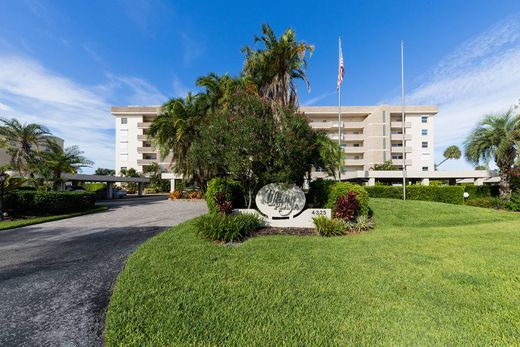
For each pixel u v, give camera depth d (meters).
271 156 7.58
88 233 7.80
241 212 8.11
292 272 4.01
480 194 18.86
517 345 2.27
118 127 43.84
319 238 6.50
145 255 4.95
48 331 2.69
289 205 8.10
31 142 15.84
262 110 7.95
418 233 7.25
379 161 39.09
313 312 2.83
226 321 2.66
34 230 8.40
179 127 17.50
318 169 10.55
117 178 27.69
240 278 3.77
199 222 6.87
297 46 13.16
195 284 3.55
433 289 3.39
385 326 2.56
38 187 14.59
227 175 9.02
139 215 12.00
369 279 3.73
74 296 3.52
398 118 42.41
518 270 4.09
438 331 2.47
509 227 8.30
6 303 3.31
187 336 2.43
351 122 41.66
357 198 8.36
